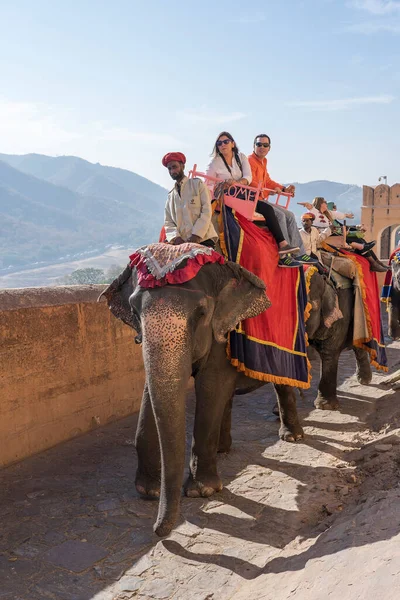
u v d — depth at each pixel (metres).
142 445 5.28
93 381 7.18
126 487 5.53
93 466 6.05
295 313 5.97
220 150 5.62
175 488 3.87
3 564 4.22
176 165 5.19
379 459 5.86
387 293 10.04
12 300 6.17
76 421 6.93
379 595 2.80
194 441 5.33
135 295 4.31
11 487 5.53
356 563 3.25
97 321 7.23
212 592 3.84
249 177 5.68
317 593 3.15
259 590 3.64
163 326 4.04
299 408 8.15
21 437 6.18
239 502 5.16
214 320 4.50
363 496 4.83
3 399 5.94
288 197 6.44
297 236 6.08
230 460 6.19
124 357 7.71
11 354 6.02
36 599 3.82
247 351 5.20
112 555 4.34
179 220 5.20
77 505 5.15
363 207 29.17
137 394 8.00
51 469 5.96
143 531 4.69
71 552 4.38
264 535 4.57
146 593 3.87
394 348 12.46
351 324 8.04
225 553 4.30
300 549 4.12
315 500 5.17
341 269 7.84
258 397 8.88
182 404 3.95
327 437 6.91
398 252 9.81
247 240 5.35
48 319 6.49
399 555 3.08
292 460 6.16
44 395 6.45
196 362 4.93
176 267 4.29
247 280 4.70
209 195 5.20
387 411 7.67
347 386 9.34
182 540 4.51
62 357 6.69
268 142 6.49
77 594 3.88
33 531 4.70
